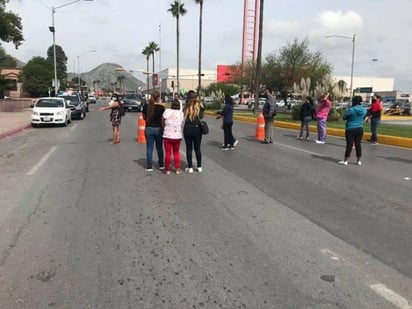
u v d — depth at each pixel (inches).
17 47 1505.9
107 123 1015.6
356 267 168.2
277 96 2092.8
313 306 138.2
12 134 730.2
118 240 196.7
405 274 162.2
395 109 1733.5
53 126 917.2
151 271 164.1
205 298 143.3
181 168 384.5
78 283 153.7
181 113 350.9
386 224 222.8
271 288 150.3
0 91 2379.4
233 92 3292.3
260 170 377.7
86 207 250.7
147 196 278.2
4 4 1405.0
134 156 456.1
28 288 149.8
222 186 309.7
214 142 601.0
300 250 185.5
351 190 301.7
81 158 442.6
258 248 187.6
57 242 193.8
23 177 339.9
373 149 559.8
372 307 137.9
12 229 211.2
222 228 214.2
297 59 1781.5
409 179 345.7
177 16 2242.9
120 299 142.5
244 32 2817.4
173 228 213.9
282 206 256.1
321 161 436.8
